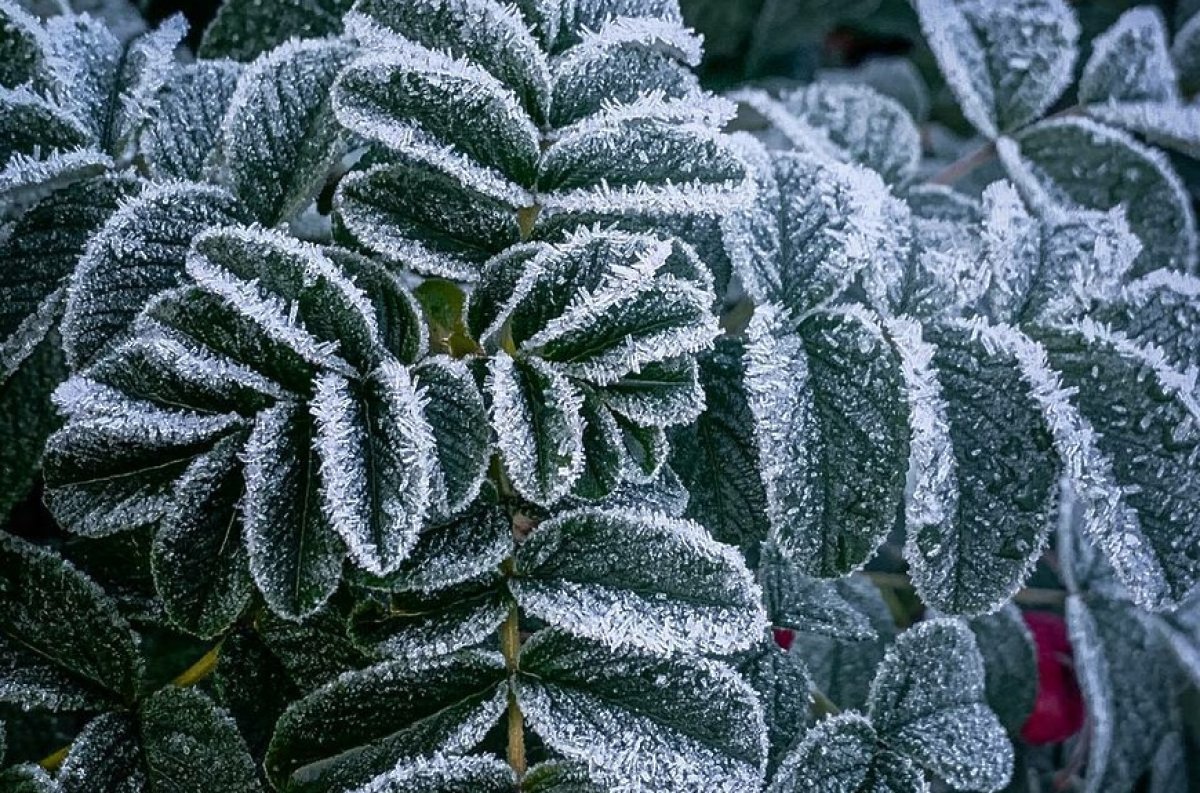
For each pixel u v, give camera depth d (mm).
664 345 334
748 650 388
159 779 356
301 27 408
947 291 377
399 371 331
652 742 340
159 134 377
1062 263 385
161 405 335
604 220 361
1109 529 365
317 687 363
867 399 361
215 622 337
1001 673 451
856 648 434
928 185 458
